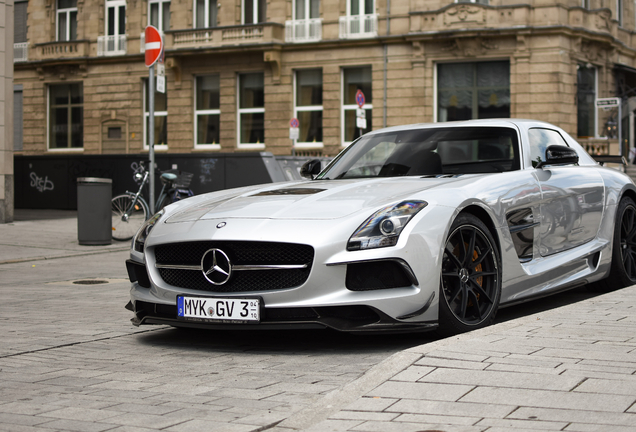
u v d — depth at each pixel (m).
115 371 3.30
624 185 5.35
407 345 3.66
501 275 3.98
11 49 12.84
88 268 8.06
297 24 23.52
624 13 25.22
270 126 23.94
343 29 22.92
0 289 6.45
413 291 3.44
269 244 3.47
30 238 10.79
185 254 3.72
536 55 21.09
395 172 4.64
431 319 3.54
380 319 3.41
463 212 3.80
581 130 22.47
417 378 2.69
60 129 27.62
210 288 3.61
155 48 10.51
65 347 3.87
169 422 2.48
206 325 3.59
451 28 21.47
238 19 24.25
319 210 3.62
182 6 24.97
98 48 26.55
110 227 10.29
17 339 4.11
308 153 23.56
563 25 20.77
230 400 2.75
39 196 17.91
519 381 2.59
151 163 10.50
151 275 3.83
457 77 21.98
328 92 23.22
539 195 4.40
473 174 4.36
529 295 4.25
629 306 4.02
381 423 2.30
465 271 3.76
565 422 2.20
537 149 4.76
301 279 3.43
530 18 21.11
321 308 3.38
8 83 12.83
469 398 2.46
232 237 3.51
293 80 23.78
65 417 2.58
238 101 24.62
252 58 24.05
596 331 3.35
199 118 25.19
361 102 14.88
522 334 3.31
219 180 14.28
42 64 27.23
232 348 3.76
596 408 2.30
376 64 22.59
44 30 27.52
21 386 3.06
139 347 3.85
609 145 22.64
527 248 4.27
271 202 3.84
